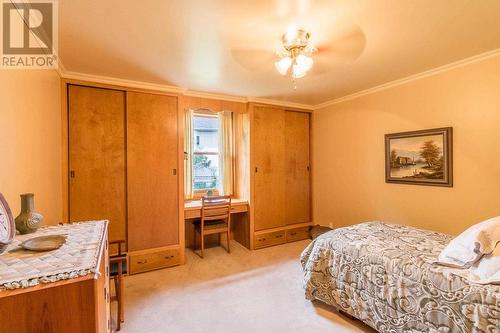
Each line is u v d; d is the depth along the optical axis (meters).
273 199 3.95
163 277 2.84
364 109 3.45
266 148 3.89
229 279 2.77
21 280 0.77
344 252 2.05
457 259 1.57
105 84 2.80
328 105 4.02
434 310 1.46
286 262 3.25
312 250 2.40
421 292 1.53
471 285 1.36
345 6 1.58
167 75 2.77
